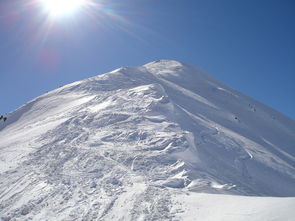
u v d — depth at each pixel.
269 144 57.50
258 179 36.62
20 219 21.91
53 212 22.42
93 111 48.09
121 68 85.25
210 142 41.75
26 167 31.05
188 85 89.31
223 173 33.41
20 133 47.84
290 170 44.00
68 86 73.81
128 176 27.44
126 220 20.17
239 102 87.50
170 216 19.61
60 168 29.66
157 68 106.00
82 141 36.72
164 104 49.00
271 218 15.87
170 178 27.86
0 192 26.80
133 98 52.25
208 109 66.06
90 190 25.23
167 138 36.84
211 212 19.02
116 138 37.41
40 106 65.56
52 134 40.72
